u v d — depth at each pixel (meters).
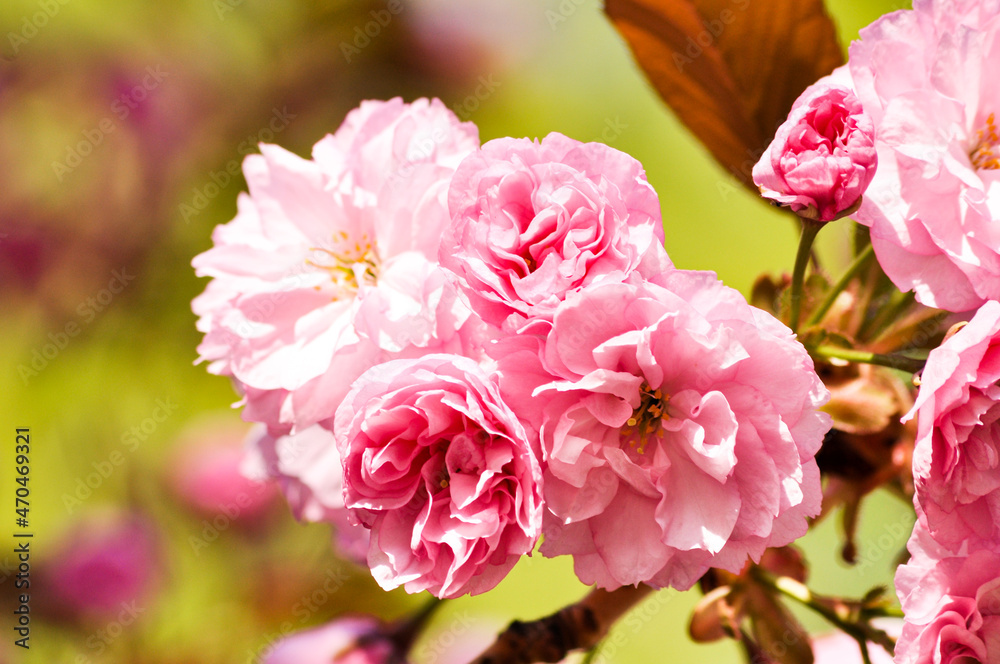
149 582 0.76
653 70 0.55
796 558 0.53
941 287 0.49
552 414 0.48
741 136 0.55
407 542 0.48
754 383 0.48
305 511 0.55
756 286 0.52
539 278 0.48
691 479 0.49
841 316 0.52
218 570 0.78
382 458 0.48
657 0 0.54
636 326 0.48
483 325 0.48
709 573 0.52
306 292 0.52
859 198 0.48
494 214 0.48
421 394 0.48
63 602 0.75
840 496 0.53
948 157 0.49
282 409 0.51
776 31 0.54
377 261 0.51
